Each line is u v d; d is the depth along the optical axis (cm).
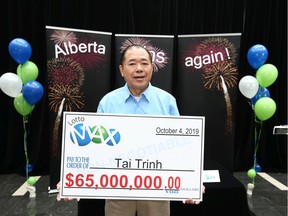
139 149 142
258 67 271
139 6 337
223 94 290
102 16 332
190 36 291
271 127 369
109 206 148
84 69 275
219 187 185
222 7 343
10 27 319
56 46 262
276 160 376
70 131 140
